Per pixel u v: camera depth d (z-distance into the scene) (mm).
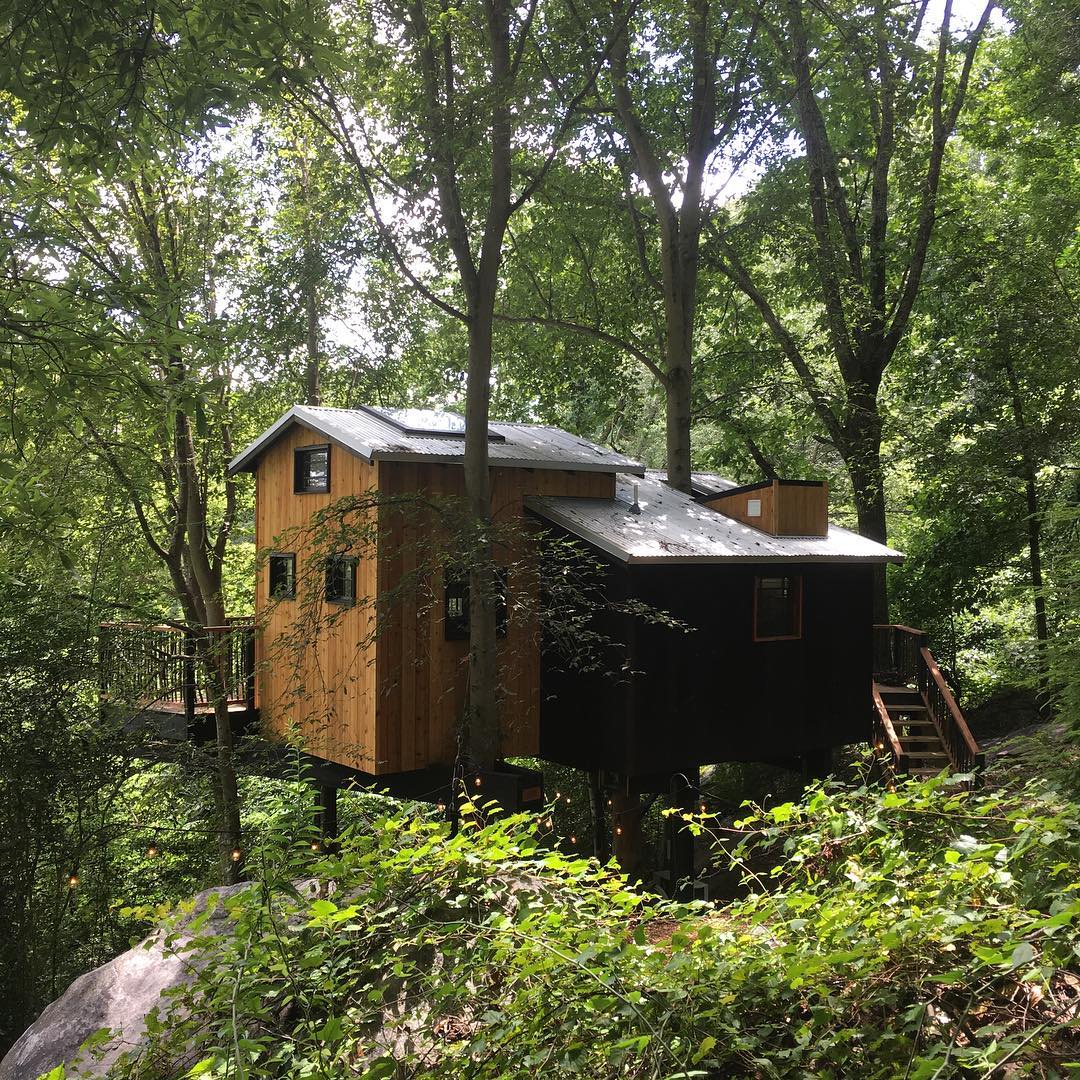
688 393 18781
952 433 19672
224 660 12594
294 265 13375
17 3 5027
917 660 16422
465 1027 3242
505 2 11328
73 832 10445
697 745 13234
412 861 3609
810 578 14664
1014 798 3561
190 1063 3418
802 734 14570
